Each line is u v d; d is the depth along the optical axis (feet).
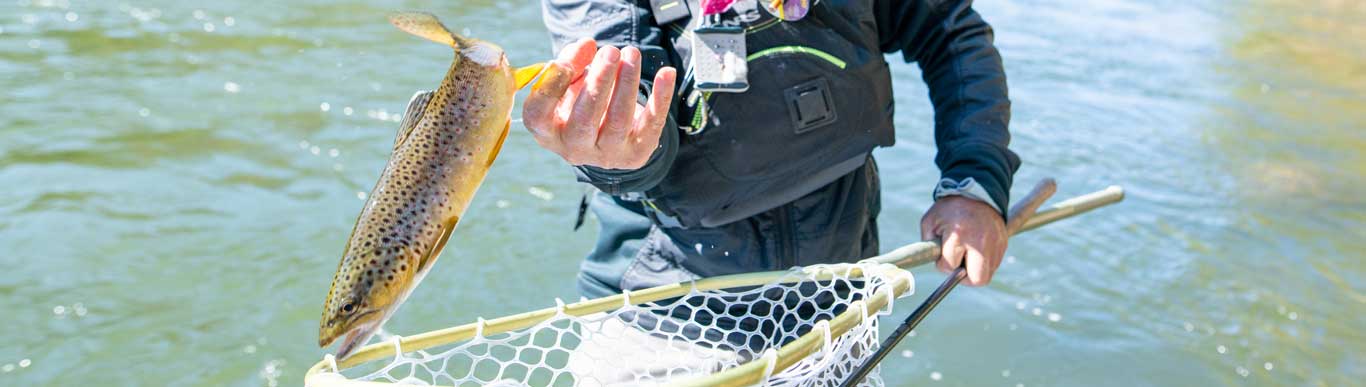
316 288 13.71
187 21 22.77
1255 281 15.38
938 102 8.41
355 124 18.42
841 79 7.20
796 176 7.27
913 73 22.93
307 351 12.57
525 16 25.36
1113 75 24.41
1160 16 30.50
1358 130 22.38
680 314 7.60
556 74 5.05
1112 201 9.32
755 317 7.34
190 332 12.67
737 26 6.86
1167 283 15.11
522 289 13.80
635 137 5.51
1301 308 14.69
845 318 6.02
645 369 7.43
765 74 6.98
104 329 12.60
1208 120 22.00
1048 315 14.17
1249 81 25.21
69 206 15.06
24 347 12.16
